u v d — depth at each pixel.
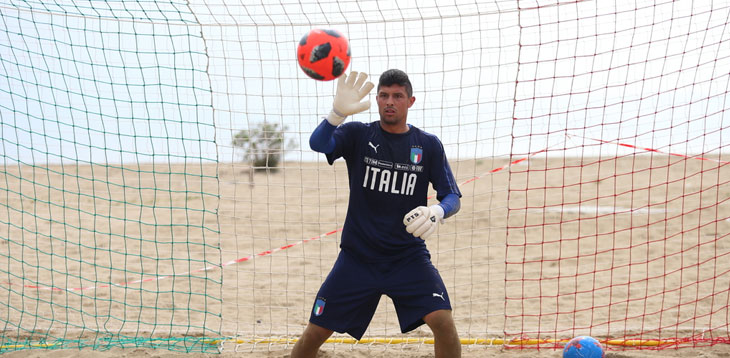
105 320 6.79
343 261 4.12
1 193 17.97
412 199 4.09
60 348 5.57
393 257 4.05
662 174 19.19
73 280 8.86
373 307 4.14
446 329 3.96
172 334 6.14
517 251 10.87
